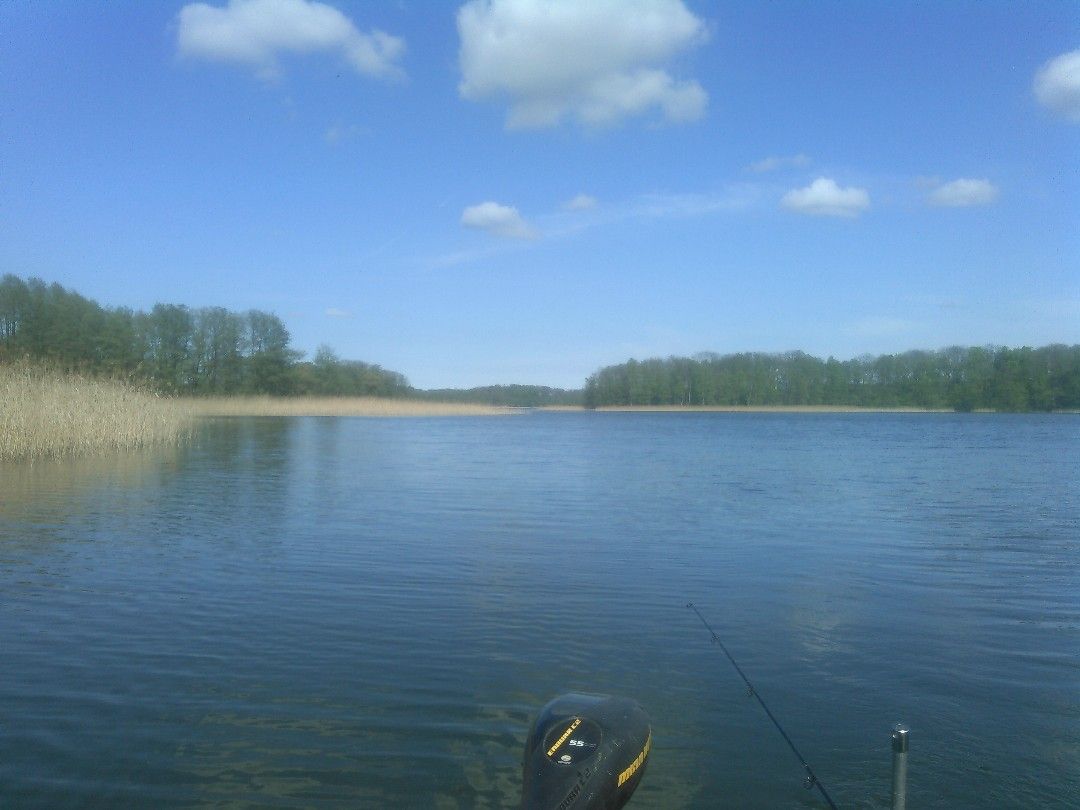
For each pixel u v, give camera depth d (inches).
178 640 274.5
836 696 234.8
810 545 462.0
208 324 2598.4
